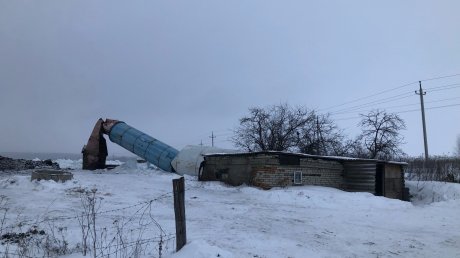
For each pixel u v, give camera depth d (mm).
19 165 38281
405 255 8836
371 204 16734
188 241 8164
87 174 29281
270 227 11156
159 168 33719
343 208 15688
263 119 41844
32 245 7980
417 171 32562
